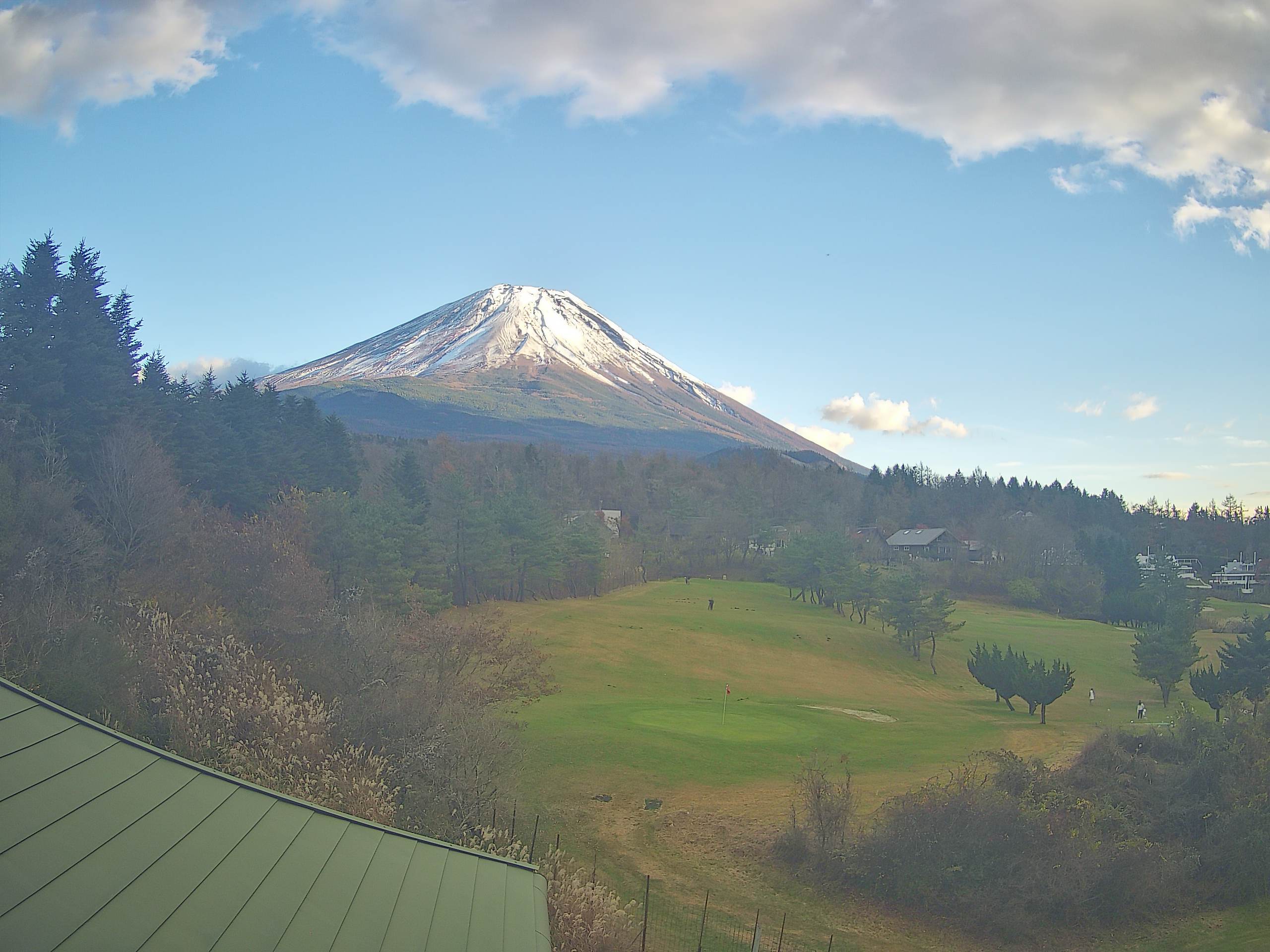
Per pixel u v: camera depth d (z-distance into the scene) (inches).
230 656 1221.7
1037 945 1033.5
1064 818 1139.3
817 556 4665.4
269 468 3048.7
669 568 5807.1
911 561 6181.1
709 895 1093.8
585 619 3540.8
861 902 1115.3
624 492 7490.2
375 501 3257.9
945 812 1136.2
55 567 1598.2
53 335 2151.8
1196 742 1401.3
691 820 1334.9
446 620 1797.5
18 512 1652.3
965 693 3344.0
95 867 362.0
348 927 412.5
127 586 1688.0
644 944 874.8
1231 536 7568.9
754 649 3452.3
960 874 1089.4
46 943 305.9
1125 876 1083.9
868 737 2025.1
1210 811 1205.7
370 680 1353.3
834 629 3998.5
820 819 1202.0
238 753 975.6
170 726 1040.2
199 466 2578.7
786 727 2043.6
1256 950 983.0
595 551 4293.8
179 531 2036.2
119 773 438.9
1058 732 2272.4
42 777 396.5
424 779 1119.6
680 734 1824.6
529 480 5979.3
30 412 2012.8
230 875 408.2
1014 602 5398.6
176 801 444.8
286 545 1999.3
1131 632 4456.2
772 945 983.6
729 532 5989.2
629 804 1391.5
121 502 1963.6
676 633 3474.4
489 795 1175.6
